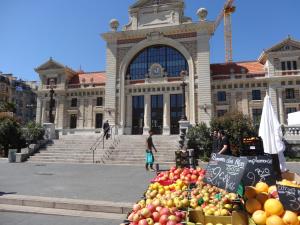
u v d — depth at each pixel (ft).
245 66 152.76
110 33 144.25
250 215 15.49
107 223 21.81
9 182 38.65
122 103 139.23
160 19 142.10
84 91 167.32
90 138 93.30
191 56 134.00
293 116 88.89
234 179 17.39
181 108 134.41
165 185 24.91
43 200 26.66
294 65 139.74
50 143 88.07
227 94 144.66
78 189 33.53
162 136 91.20
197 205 17.26
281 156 29.37
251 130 80.84
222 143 41.34
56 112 168.25
